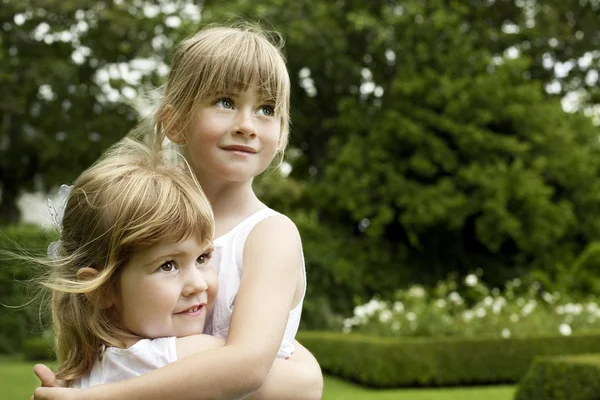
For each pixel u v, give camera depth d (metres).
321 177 17.55
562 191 16.88
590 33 17.91
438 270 16.72
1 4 15.73
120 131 16.11
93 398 1.54
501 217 15.52
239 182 1.86
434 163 16.08
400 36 16.38
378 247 16.64
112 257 1.65
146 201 1.64
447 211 15.62
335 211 16.52
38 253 2.00
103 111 16.62
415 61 16.33
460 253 16.88
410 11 15.81
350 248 16.19
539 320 10.51
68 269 1.71
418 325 10.27
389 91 16.95
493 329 10.31
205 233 1.68
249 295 1.65
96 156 16.31
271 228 1.76
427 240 16.81
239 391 1.54
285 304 1.66
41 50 16.28
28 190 18.66
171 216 1.63
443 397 8.30
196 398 1.52
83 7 15.85
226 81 1.78
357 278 14.98
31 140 17.16
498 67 16.19
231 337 1.59
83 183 1.74
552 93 18.67
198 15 16.52
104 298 1.70
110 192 1.68
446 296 15.15
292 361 1.78
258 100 1.81
